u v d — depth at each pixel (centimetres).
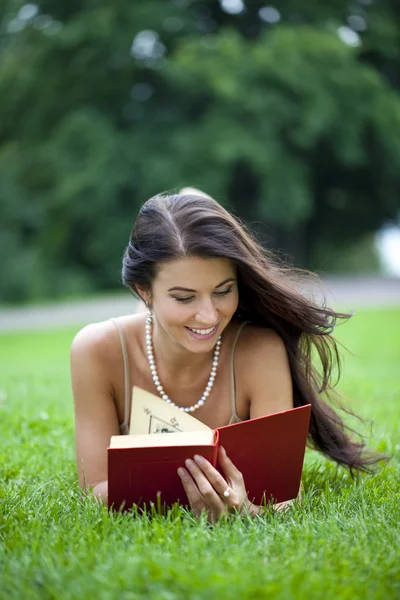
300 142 2734
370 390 664
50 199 2888
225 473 291
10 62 2952
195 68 2630
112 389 335
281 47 2684
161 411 313
